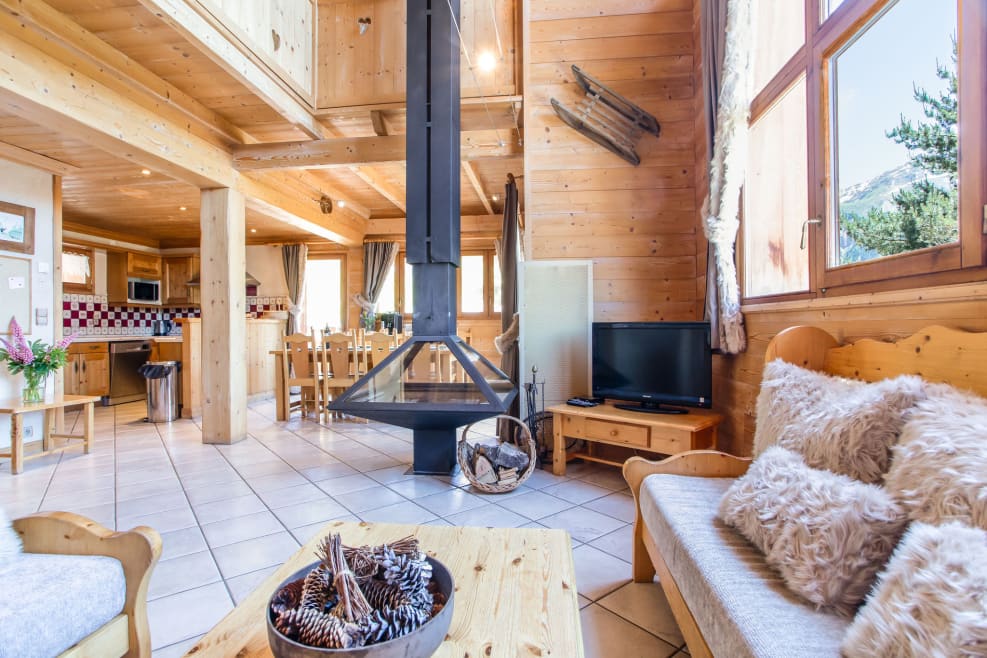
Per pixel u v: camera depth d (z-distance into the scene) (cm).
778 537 115
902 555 85
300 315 804
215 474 328
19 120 337
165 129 345
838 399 142
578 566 199
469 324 780
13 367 356
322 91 399
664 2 352
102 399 654
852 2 172
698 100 340
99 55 288
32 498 282
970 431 98
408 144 326
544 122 363
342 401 286
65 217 659
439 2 325
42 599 103
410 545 107
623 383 309
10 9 240
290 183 538
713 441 281
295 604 92
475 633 98
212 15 278
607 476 317
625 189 354
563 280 349
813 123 198
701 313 336
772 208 246
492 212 746
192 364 552
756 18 245
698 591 115
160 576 193
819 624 94
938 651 68
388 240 793
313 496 283
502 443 314
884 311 159
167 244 830
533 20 365
